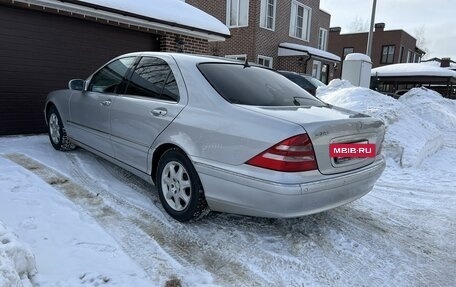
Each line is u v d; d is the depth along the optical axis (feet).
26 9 21.09
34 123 22.59
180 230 11.17
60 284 7.96
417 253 11.03
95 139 15.24
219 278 9.01
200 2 59.26
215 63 12.37
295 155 9.09
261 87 12.00
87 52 24.23
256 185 9.34
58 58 22.93
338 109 12.15
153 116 12.02
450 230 12.75
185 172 11.17
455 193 16.65
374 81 80.48
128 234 10.71
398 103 28.25
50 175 14.83
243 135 9.62
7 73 20.98
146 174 12.67
